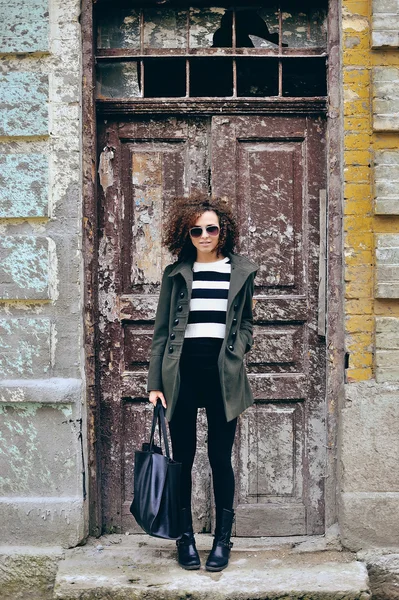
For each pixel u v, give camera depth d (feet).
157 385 11.75
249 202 14.15
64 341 13.24
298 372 14.11
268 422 14.12
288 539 13.83
